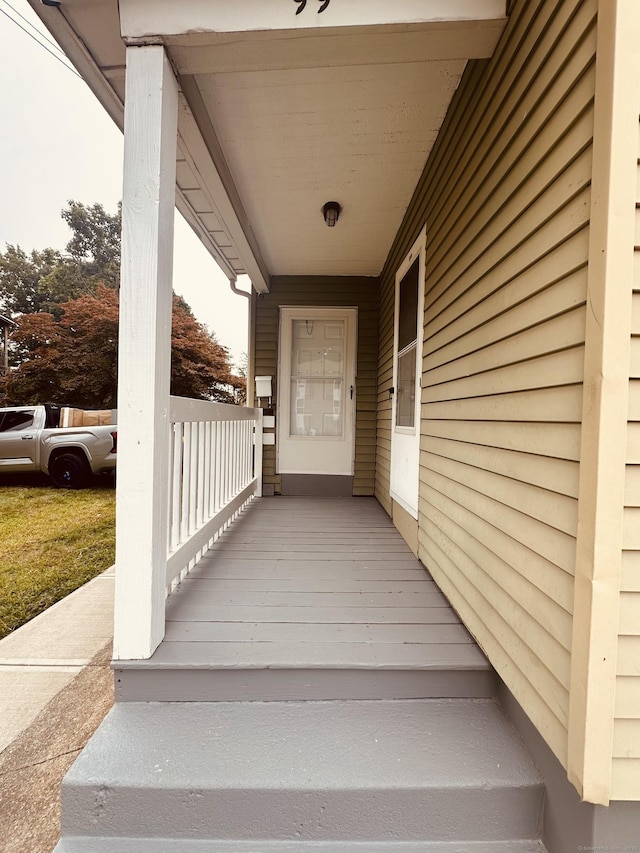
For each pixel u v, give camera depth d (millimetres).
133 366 1508
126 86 1517
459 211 1981
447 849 1136
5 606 3230
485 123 1672
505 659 1356
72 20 1619
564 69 1110
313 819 1145
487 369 1591
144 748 1250
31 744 1646
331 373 4883
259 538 3002
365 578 2250
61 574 3912
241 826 1147
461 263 1935
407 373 3109
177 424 1991
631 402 956
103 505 6629
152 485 1495
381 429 4410
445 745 1273
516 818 1148
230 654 1486
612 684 958
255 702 1450
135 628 1464
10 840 1251
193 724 1349
